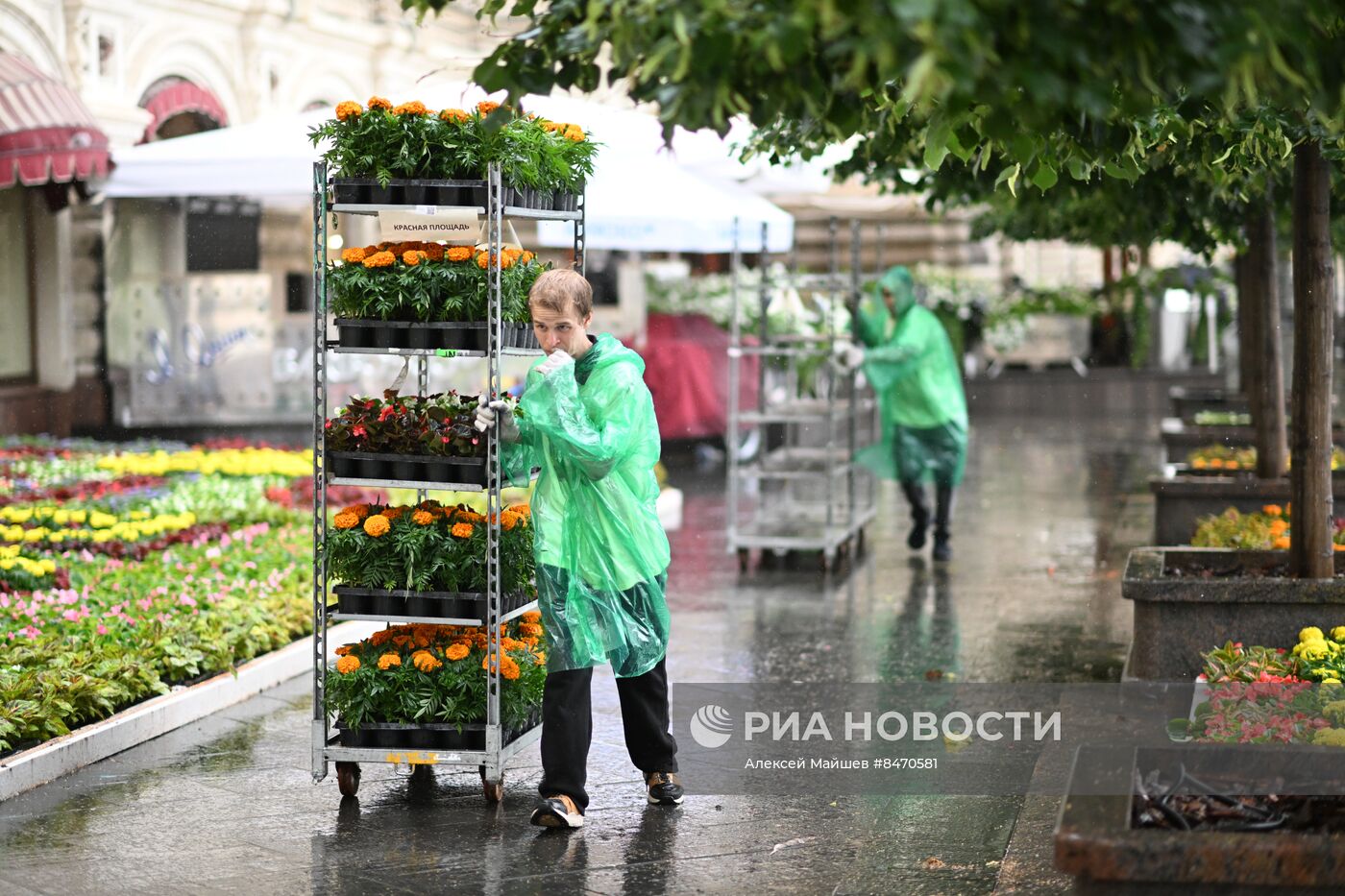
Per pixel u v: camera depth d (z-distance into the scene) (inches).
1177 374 1122.0
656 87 151.2
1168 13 130.2
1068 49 127.6
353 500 481.4
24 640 281.3
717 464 797.2
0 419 604.1
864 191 641.0
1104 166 219.0
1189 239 407.8
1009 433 966.4
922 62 116.1
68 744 252.4
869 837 223.3
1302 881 152.2
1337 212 383.2
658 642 227.5
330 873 208.1
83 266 649.0
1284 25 133.6
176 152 454.3
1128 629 374.3
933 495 657.0
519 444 229.1
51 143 471.2
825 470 491.5
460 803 238.4
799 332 552.4
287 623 332.5
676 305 839.7
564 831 225.5
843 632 375.9
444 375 724.0
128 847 217.9
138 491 443.8
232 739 274.4
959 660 342.3
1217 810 176.6
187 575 351.9
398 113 227.9
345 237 760.3
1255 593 264.4
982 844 220.2
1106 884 155.8
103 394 660.7
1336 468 429.1
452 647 233.5
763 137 277.1
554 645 223.1
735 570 470.9
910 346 471.2
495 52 159.5
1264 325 414.3
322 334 233.5
